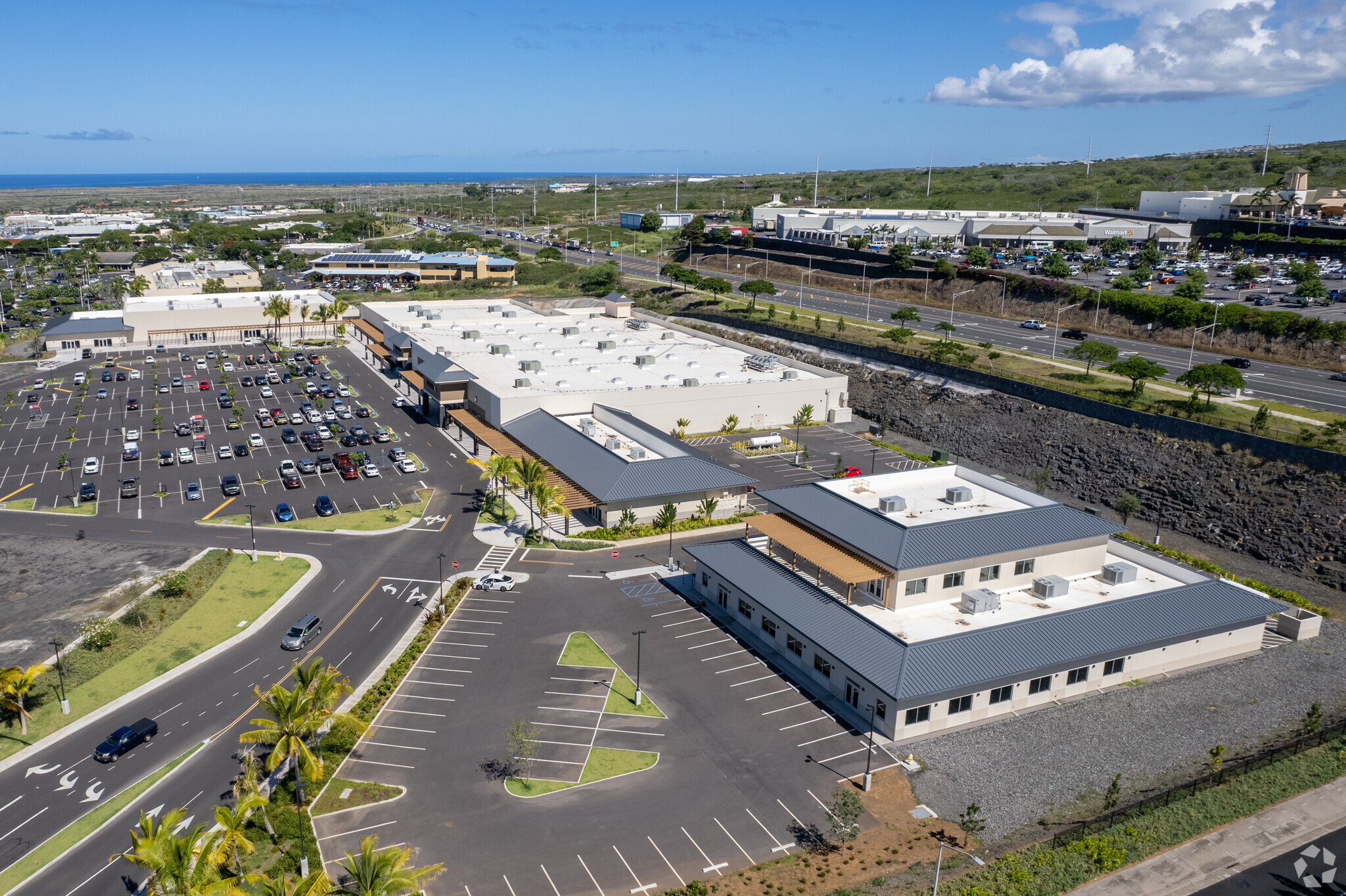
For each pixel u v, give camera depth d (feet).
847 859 165.07
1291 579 293.84
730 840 170.50
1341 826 174.50
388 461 403.13
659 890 157.28
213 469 387.75
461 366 477.77
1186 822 173.99
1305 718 214.90
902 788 185.98
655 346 550.77
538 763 192.85
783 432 462.19
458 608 264.11
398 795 181.57
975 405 458.50
